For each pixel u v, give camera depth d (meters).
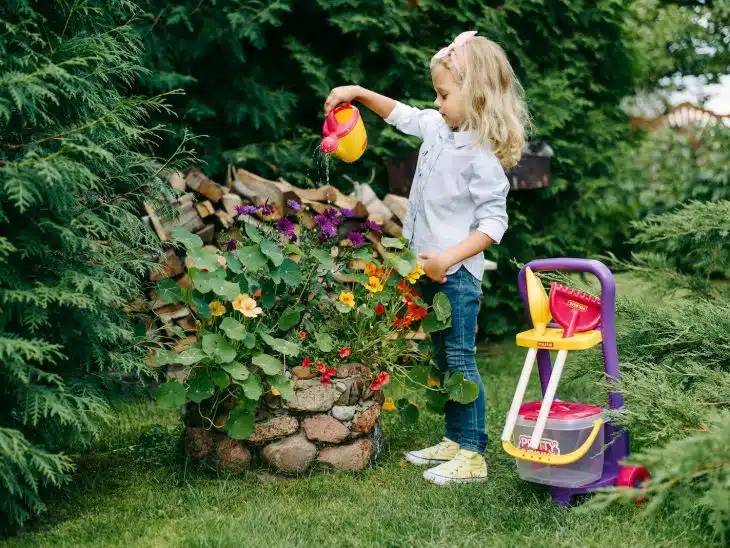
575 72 5.50
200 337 2.55
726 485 1.83
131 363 2.38
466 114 2.63
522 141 2.70
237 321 2.53
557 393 3.78
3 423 2.15
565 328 2.36
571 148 5.52
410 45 4.89
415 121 2.97
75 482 2.54
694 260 3.82
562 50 5.52
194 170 3.90
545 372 2.61
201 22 4.31
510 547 2.04
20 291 2.01
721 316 2.77
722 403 2.34
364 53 4.74
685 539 2.06
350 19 4.50
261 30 4.32
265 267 2.59
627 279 3.99
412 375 2.77
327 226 2.76
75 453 2.82
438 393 2.72
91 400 2.23
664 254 3.73
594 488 2.34
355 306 2.81
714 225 3.36
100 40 2.31
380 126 4.77
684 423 2.20
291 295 2.80
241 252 2.58
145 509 2.32
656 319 2.88
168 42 4.21
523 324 5.42
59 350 2.29
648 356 2.82
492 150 2.64
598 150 5.75
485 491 2.45
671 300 3.32
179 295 2.62
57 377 2.14
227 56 4.42
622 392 2.31
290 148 4.56
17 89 1.98
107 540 2.09
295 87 4.82
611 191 5.82
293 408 2.61
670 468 1.88
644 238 3.68
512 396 3.79
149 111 4.23
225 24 4.30
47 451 2.27
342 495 2.46
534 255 5.42
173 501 2.38
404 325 2.83
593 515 2.24
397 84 4.90
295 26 4.75
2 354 1.96
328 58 4.80
